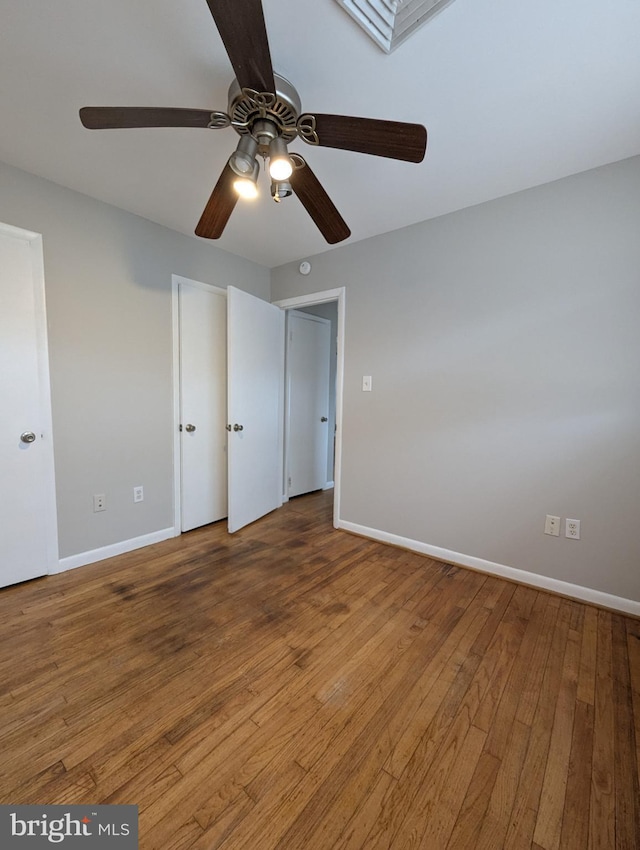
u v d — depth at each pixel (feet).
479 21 3.77
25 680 4.60
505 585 7.19
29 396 6.82
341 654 5.18
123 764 3.59
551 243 6.70
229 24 2.99
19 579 6.87
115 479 8.13
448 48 4.08
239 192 4.63
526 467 7.16
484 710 4.30
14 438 6.68
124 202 7.59
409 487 8.71
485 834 3.09
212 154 5.96
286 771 3.57
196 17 3.76
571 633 5.72
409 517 8.75
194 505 9.84
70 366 7.30
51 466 7.14
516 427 7.23
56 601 6.35
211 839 3.01
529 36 3.92
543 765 3.67
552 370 6.81
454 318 7.86
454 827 3.14
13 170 6.38
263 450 10.84
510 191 6.97
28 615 5.94
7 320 6.49
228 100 4.52
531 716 4.22
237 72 3.50
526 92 4.68
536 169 6.30
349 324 9.57
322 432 14.28
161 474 9.02
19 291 6.59
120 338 8.03
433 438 8.28
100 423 7.82
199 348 9.65
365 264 9.19
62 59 4.27
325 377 14.19
